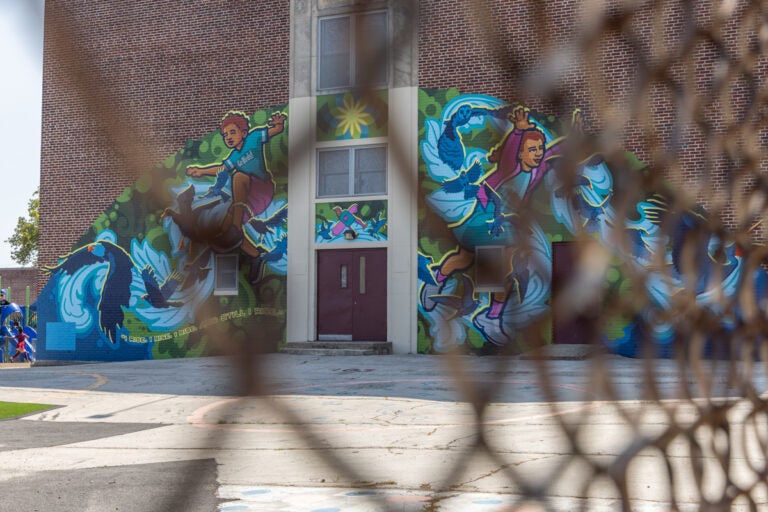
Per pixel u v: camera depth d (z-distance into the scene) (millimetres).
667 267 776
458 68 19141
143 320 21719
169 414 9594
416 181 569
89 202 22297
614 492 722
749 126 878
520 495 659
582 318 662
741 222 878
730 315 867
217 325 540
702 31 825
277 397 546
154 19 19203
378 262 19969
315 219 20453
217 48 20891
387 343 19359
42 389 13219
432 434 7070
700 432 854
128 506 4547
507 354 611
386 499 599
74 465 6066
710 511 890
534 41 633
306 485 4898
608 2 710
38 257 22797
